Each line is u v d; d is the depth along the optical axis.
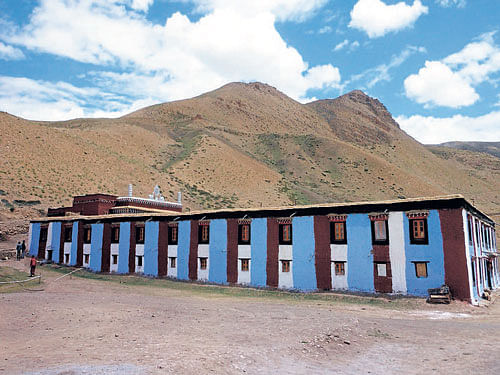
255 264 28.95
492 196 140.00
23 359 8.80
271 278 28.06
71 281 29.55
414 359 10.15
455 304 21.14
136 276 34.25
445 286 21.83
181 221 33.31
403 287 23.22
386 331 13.62
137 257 35.16
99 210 47.28
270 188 108.19
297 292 26.64
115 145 110.19
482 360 9.91
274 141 159.00
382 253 24.30
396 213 24.23
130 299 20.56
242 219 30.16
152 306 17.89
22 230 50.53
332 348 11.01
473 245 23.95
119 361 8.68
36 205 59.12
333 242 26.20
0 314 14.48
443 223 22.66
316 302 23.05
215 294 26.47
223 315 16.00
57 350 9.72
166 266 33.34
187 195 89.81
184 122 176.75
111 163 88.12
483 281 26.31
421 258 22.97
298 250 27.41
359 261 25.00
